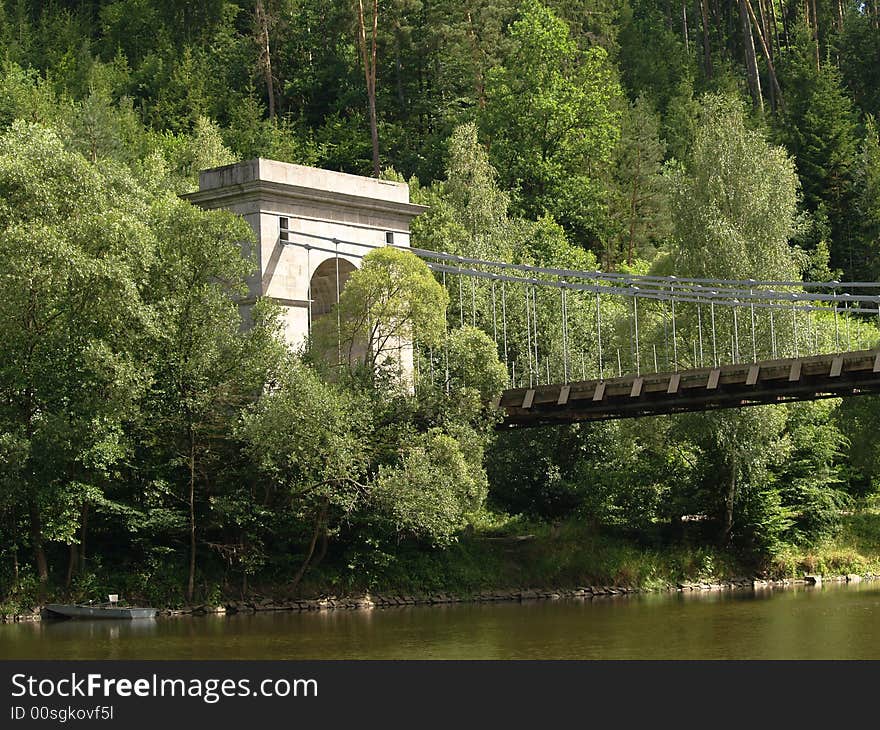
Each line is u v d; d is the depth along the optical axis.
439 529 44.31
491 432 48.84
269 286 48.38
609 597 50.50
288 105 109.62
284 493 45.19
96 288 39.56
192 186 66.25
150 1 113.12
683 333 57.62
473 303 54.03
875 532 63.81
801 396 48.06
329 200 50.22
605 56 106.75
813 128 103.25
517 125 99.25
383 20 103.88
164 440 43.44
